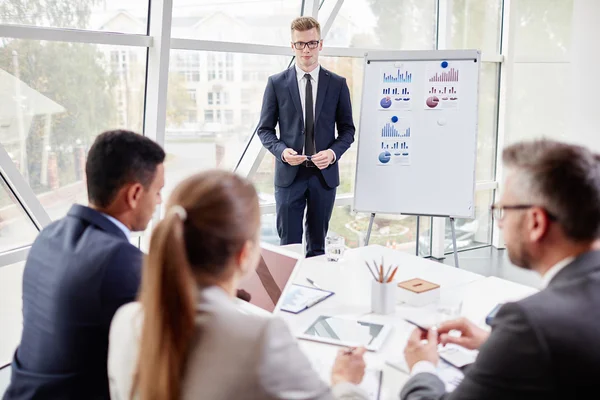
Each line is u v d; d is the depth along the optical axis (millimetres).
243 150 4395
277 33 4102
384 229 5238
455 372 1479
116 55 3369
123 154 1465
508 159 1192
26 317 1447
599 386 968
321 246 3811
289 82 3641
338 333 1725
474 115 3598
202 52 3768
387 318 1858
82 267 1343
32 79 3018
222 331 918
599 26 4902
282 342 944
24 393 1396
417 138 3682
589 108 5074
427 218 5383
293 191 3686
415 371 1370
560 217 1076
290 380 919
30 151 3141
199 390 889
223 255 998
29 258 1461
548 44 5215
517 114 5520
